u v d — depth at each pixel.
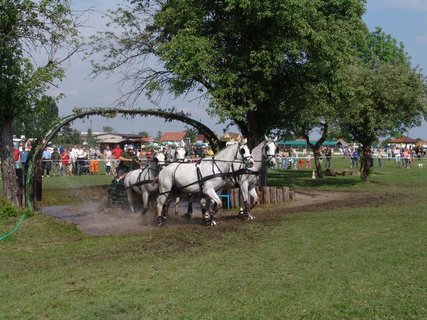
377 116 28.77
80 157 35.34
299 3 19.03
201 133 22.20
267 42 20.14
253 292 8.07
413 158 54.62
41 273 9.87
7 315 7.38
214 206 14.96
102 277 9.35
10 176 17.33
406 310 7.05
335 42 21.36
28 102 17.09
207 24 21.55
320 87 21.75
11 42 16.75
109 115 18.55
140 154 21.33
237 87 20.48
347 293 7.87
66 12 17.23
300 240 12.19
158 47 21.25
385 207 18.52
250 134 24.00
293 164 49.00
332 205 19.73
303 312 7.07
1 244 12.84
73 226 15.05
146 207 16.78
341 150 79.12
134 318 7.05
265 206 20.22
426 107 28.81
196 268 9.76
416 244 11.44
